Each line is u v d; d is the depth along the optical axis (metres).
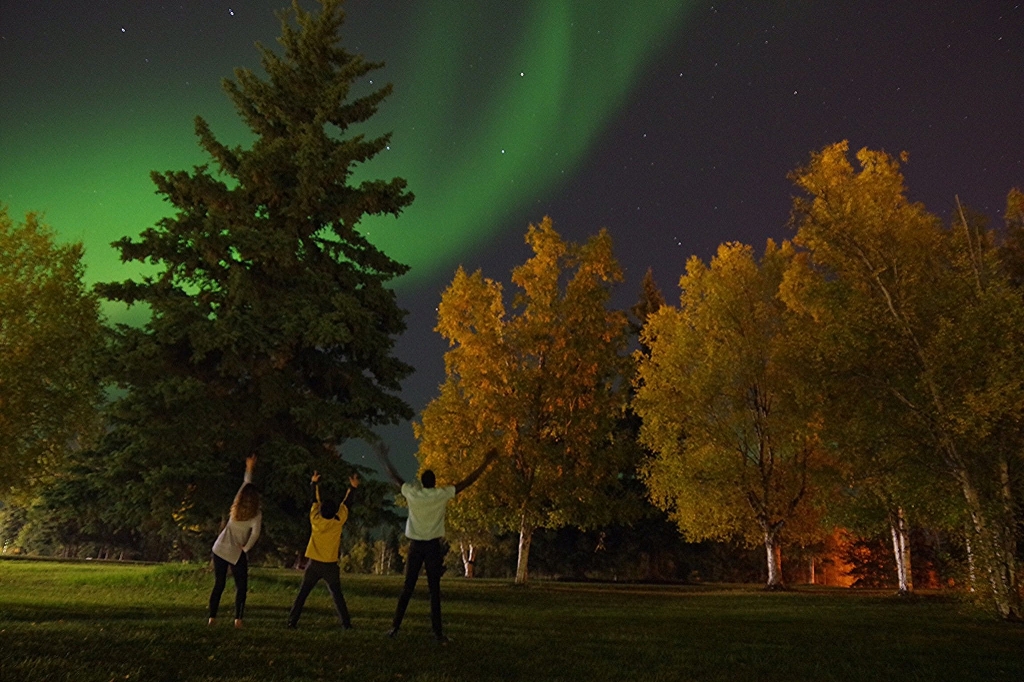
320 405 21.67
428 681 5.89
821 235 18.94
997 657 9.31
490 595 19.14
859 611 17.08
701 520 27.36
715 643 9.57
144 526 20.38
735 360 27.77
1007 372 15.25
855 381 17.61
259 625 8.99
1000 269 19.56
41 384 19.47
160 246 21.06
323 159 22.80
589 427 25.61
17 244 20.00
